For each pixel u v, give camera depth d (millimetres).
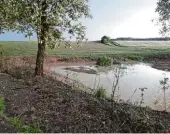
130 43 119875
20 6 23500
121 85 28156
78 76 32844
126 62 56938
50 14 23828
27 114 14133
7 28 26891
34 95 17344
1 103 15258
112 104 15891
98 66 47375
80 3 24969
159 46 102875
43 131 12383
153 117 14602
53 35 25469
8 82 21062
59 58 52781
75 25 25500
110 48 84438
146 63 56594
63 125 12984
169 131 12797
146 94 24047
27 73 26922
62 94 17734
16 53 53062
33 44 77375
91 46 88125
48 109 14867
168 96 23328
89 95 18547
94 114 14242
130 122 13227
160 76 37094
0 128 11953
